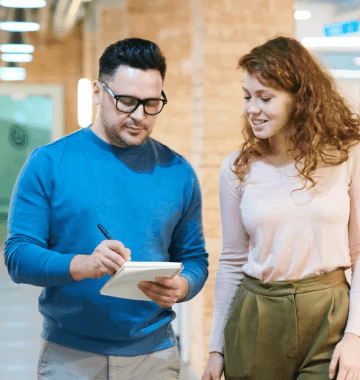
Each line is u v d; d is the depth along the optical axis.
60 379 1.95
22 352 5.41
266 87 1.91
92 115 9.02
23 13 8.15
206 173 4.27
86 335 1.94
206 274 2.11
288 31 4.20
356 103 2.43
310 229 1.93
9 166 15.68
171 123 6.21
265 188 2.00
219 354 2.16
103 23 7.11
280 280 1.96
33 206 1.90
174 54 6.15
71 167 1.93
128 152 1.98
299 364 1.96
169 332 2.08
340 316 1.91
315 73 1.96
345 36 4.06
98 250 1.71
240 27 4.20
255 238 2.01
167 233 2.01
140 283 1.70
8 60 10.02
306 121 1.94
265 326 1.96
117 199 1.93
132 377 1.97
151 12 6.12
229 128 4.26
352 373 1.83
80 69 11.99
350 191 1.98
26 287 8.58
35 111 15.74
